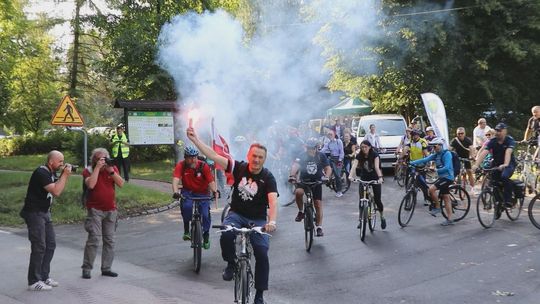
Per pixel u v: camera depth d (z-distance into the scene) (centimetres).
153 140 2092
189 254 949
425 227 1118
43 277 711
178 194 857
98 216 770
